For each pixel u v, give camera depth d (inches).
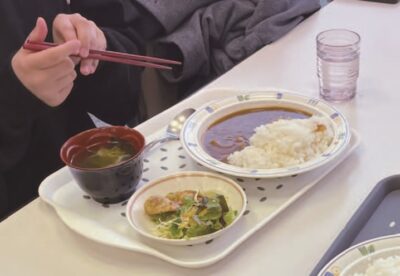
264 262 30.6
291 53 55.2
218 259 30.1
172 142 42.0
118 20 61.1
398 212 32.4
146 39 68.1
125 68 57.4
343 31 48.3
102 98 57.9
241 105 43.2
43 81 40.4
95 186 34.9
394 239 28.1
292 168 35.3
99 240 32.0
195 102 46.8
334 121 39.8
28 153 53.6
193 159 37.9
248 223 32.9
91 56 41.6
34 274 31.4
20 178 52.5
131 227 32.8
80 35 42.2
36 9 53.7
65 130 57.1
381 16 61.0
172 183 35.7
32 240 33.9
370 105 44.6
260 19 65.0
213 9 68.8
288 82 49.7
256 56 55.6
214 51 69.6
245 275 29.9
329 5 65.7
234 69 53.3
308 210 34.0
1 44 50.4
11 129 44.4
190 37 66.4
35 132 53.7
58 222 35.2
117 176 34.8
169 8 67.0
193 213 32.2
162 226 32.4
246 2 69.2
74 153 37.3
